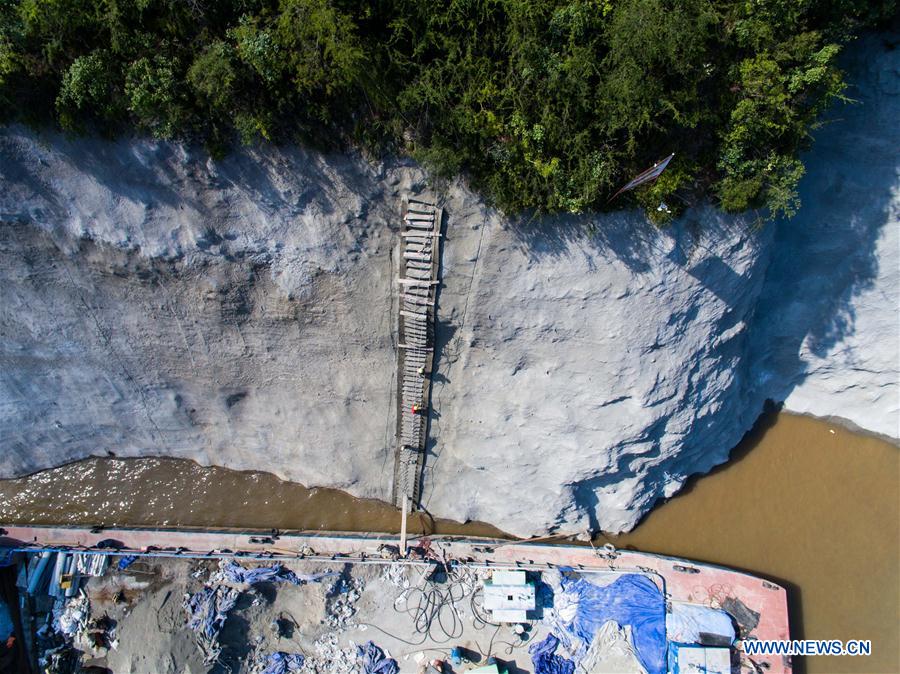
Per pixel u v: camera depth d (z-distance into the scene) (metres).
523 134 13.01
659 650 17.64
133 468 19.92
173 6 12.01
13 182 14.22
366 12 12.11
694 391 17.25
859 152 15.90
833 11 12.64
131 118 13.34
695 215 14.61
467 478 19.09
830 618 18.53
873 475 19.31
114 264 15.63
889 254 16.70
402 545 18.55
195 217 14.89
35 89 12.80
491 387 17.41
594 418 17.31
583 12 12.02
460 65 12.66
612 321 15.76
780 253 17.45
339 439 18.84
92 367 17.81
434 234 14.95
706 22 11.91
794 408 19.75
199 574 18.39
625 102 12.42
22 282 15.95
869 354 18.23
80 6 11.81
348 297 16.09
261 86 12.85
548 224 14.52
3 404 18.25
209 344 17.27
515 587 17.88
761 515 19.34
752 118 12.83
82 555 18.45
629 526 19.30
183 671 17.36
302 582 18.36
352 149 14.02
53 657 17.72
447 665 17.91
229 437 19.36
